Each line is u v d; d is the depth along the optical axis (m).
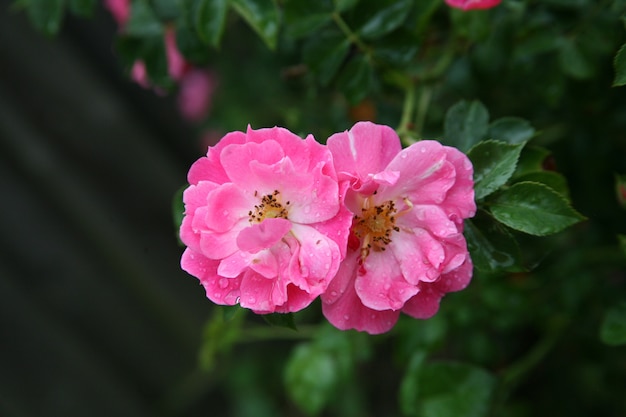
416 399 0.59
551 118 0.66
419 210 0.47
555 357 0.80
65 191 0.98
